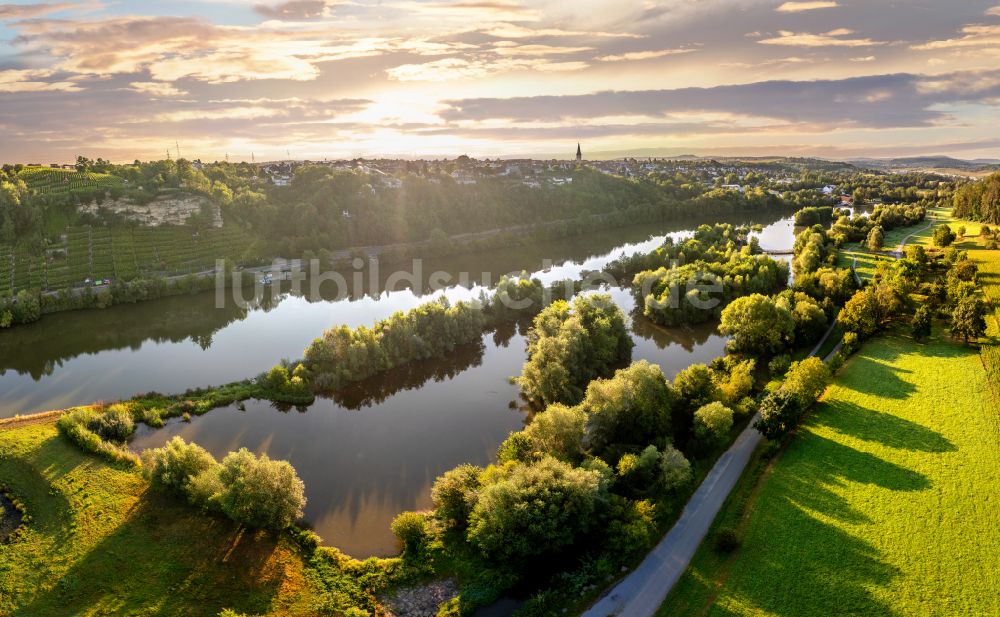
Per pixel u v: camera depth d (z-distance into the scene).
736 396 96.50
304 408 109.94
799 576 61.53
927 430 86.69
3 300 160.00
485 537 64.56
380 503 81.75
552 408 82.44
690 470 73.75
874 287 141.62
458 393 116.38
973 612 56.22
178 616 58.94
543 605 59.41
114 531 69.50
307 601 62.53
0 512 71.31
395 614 61.41
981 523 67.62
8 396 117.56
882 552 64.25
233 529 71.31
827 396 99.94
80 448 87.31
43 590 60.72
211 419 105.12
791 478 78.00
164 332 155.88
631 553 65.38
